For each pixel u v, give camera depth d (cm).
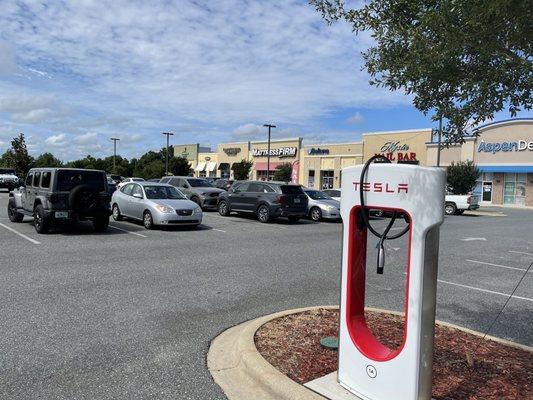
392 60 405
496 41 334
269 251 1105
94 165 7306
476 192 4197
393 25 400
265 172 6338
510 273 935
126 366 421
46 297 639
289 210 1819
